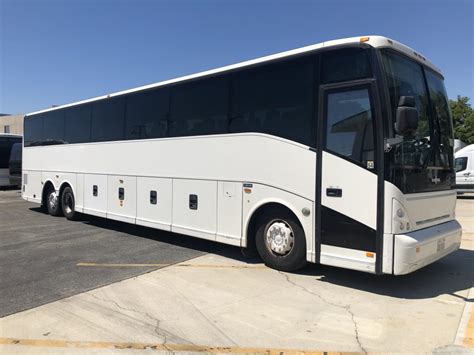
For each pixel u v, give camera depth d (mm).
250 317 4840
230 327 4566
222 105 7469
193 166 8023
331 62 5922
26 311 5031
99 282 6152
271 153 6613
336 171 5801
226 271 6711
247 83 7059
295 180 6289
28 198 14688
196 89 8023
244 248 7211
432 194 6043
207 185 7734
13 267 7035
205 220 7777
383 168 5348
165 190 8695
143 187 9320
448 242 6168
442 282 6180
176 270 6785
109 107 10508
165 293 5660
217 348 4062
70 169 12188
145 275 6504
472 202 18469
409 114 5172
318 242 6000
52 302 5332
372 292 5719
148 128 9188
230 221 7309
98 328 4531
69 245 8836
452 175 6777
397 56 5797
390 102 5434
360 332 4438
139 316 4863
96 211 10977
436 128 6398
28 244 8969
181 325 4613
